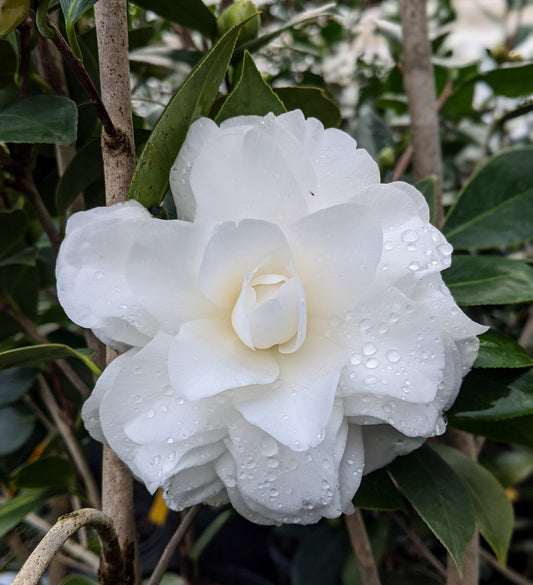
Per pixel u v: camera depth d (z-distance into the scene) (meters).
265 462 0.13
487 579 0.42
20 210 0.23
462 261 0.19
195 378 0.13
